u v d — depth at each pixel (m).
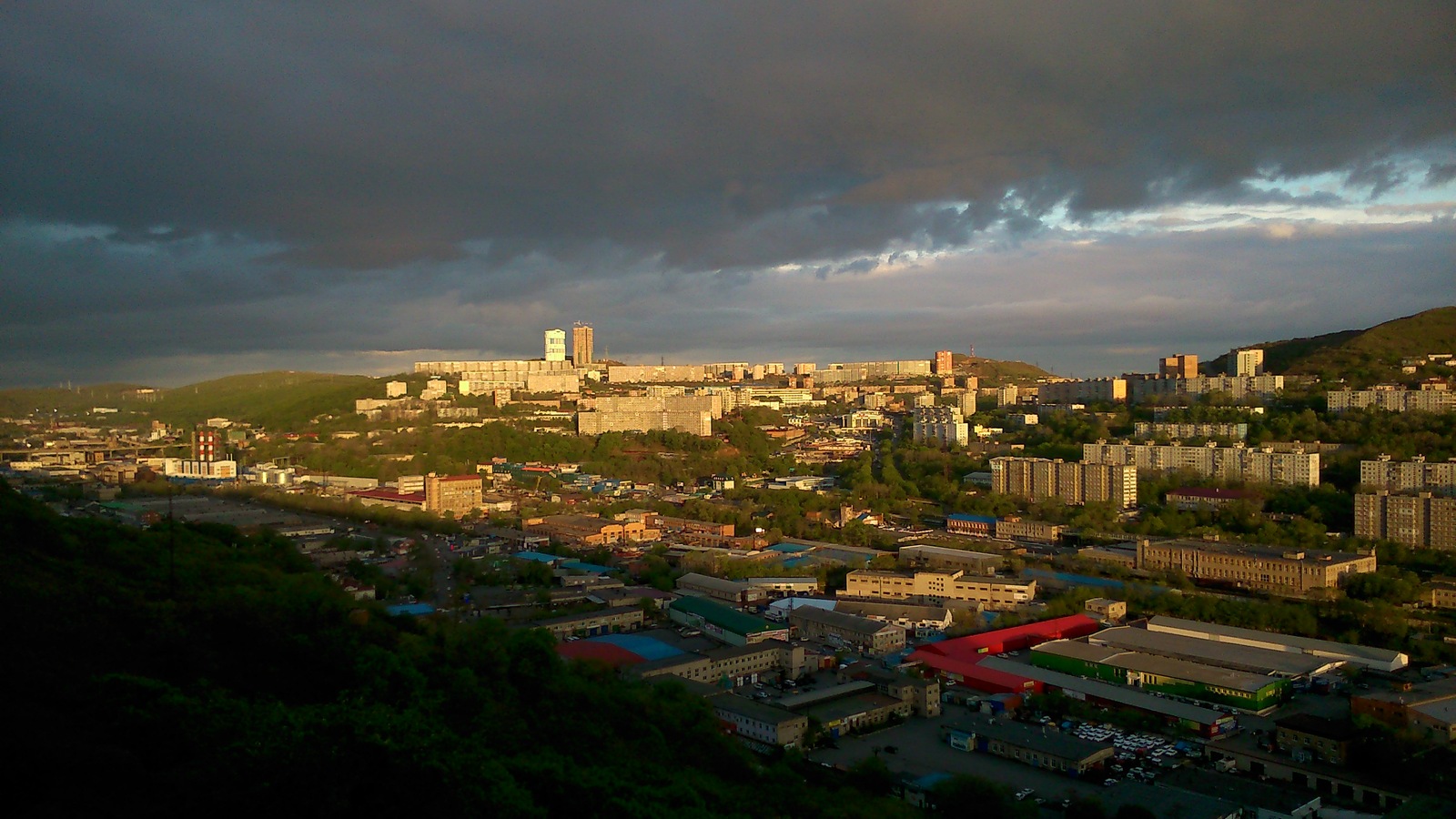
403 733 129.62
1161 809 184.00
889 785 199.50
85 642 168.38
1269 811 185.25
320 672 191.00
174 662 172.38
